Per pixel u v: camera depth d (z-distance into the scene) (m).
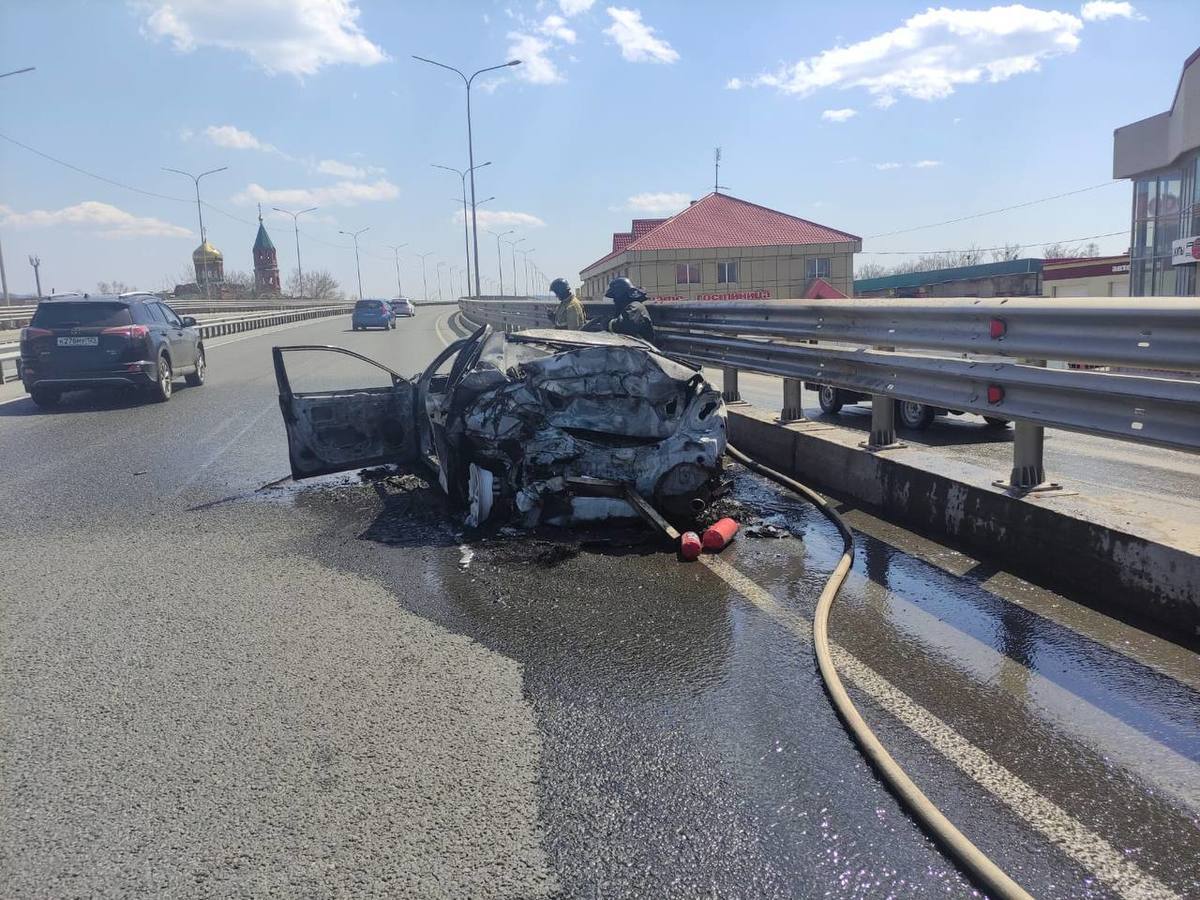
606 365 6.27
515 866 2.68
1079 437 10.05
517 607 4.86
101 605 5.01
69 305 13.40
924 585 5.05
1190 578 4.20
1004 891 2.49
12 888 2.62
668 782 3.11
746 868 2.64
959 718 3.51
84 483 8.33
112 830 2.89
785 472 8.18
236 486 8.09
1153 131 27.98
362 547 6.09
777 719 3.54
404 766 3.24
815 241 44.78
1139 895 2.50
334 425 7.95
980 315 5.70
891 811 2.91
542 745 3.38
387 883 2.61
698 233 45.34
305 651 4.31
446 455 6.84
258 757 3.32
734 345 9.67
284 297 115.75
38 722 3.62
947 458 6.56
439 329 40.91
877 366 6.88
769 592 5.02
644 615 4.71
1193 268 26.20
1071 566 4.86
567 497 6.20
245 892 2.59
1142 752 3.24
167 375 14.60
